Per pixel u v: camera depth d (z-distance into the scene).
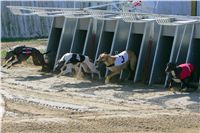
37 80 16.72
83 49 18.31
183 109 12.49
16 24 29.75
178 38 15.83
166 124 10.89
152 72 15.98
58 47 18.89
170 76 15.19
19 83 16.05
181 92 14.69
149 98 13.84
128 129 10.47
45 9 19.03
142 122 11.02
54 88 15.28
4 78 17.00
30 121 10.99
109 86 15.67
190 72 14.84
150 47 16.58
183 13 21.38
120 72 16.53
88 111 12.13
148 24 16.53
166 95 14.27
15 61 18.42
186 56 15.95
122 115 11.65
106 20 17.62
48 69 18.62
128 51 16.50
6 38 28.98
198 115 11.74
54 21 19.53
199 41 16.12
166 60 16.52
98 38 18.11
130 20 16.19
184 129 10.56
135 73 16.38
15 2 29.50
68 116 11.57
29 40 28.08
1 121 11.00
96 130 10.34
